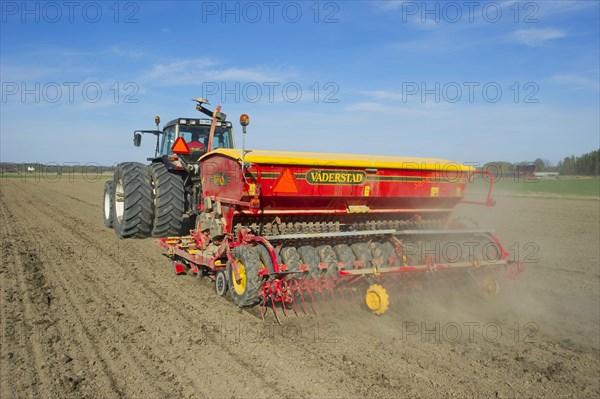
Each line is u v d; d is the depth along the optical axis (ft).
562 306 18.85
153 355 13.10
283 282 15.85
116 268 23.26
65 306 17.31
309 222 19.01
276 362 12.72
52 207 53.06
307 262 17.20
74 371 12.10
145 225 28.68
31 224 38.37
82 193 77.71
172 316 16.28
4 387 11.22
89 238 31.63
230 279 17.51
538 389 11.77
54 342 13.94
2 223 38.68
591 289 21.56
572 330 16.06
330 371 12.25
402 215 21.43
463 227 21.45
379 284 17.29
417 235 20.29
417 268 17.57
